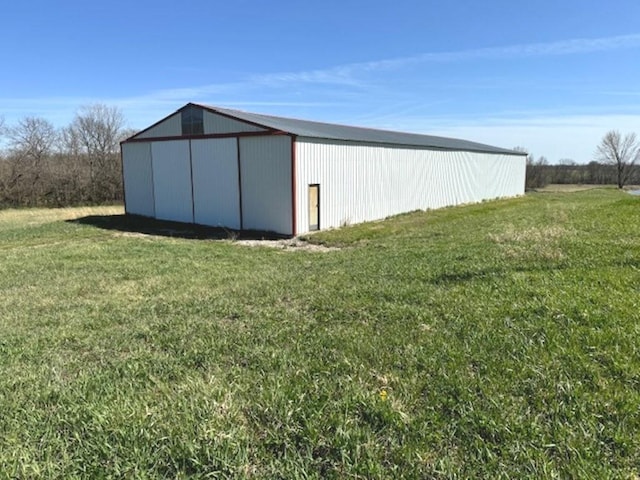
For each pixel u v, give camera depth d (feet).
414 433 7.69
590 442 7.18
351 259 29.86
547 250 23.43
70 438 7.97
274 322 14.75
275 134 47.37
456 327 12.89
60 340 14.30
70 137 112.16
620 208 49.37
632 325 11.83
